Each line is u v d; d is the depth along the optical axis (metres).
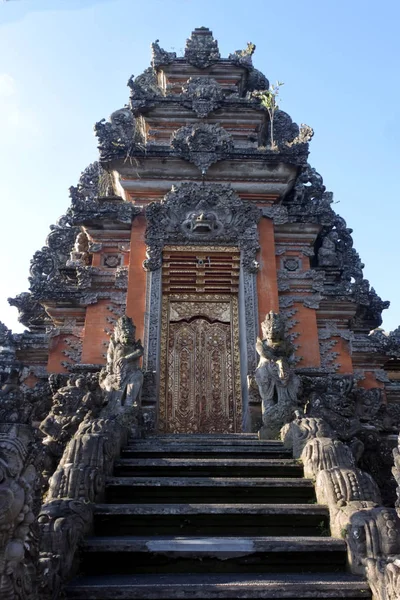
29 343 13.82
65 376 11.52
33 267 15.88
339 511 5.51
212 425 12.67
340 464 6.70
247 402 12.14
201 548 5.11
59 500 5.51
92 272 13.95
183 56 19.39
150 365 12.49
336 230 16.42
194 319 13.84
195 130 15.52
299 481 6.65
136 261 14.00
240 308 13.68
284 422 9.71
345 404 10.77
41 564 4.26
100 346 13.23
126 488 6.59
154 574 4.95
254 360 12.67
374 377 14.16
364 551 4.86
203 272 14.05
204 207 14.45
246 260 13.90
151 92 18.02
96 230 14.68
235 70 19.48
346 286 14.36
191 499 6.56
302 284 14.16
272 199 15.20
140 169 15.14
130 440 9.02
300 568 5.07
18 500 3.69
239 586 4.45
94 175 18.12
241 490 6.61
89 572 4.96
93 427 7.72
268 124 18.36
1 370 11.77
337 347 13.90
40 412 10.67
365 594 4.48
